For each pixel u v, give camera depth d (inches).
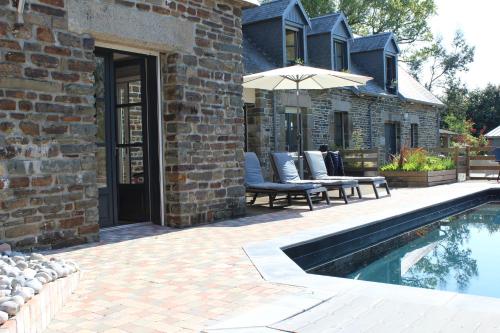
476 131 1448.1
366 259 227.0
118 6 221.6
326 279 142.9
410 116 737.0
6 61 182.7
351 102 590.6
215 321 110.4
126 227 253.1
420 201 345.4
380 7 888.9
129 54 249.0
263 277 147.4
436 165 530.0
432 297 122.1
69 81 202.4
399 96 684.1
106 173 247.9
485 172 640.4
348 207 325.1
